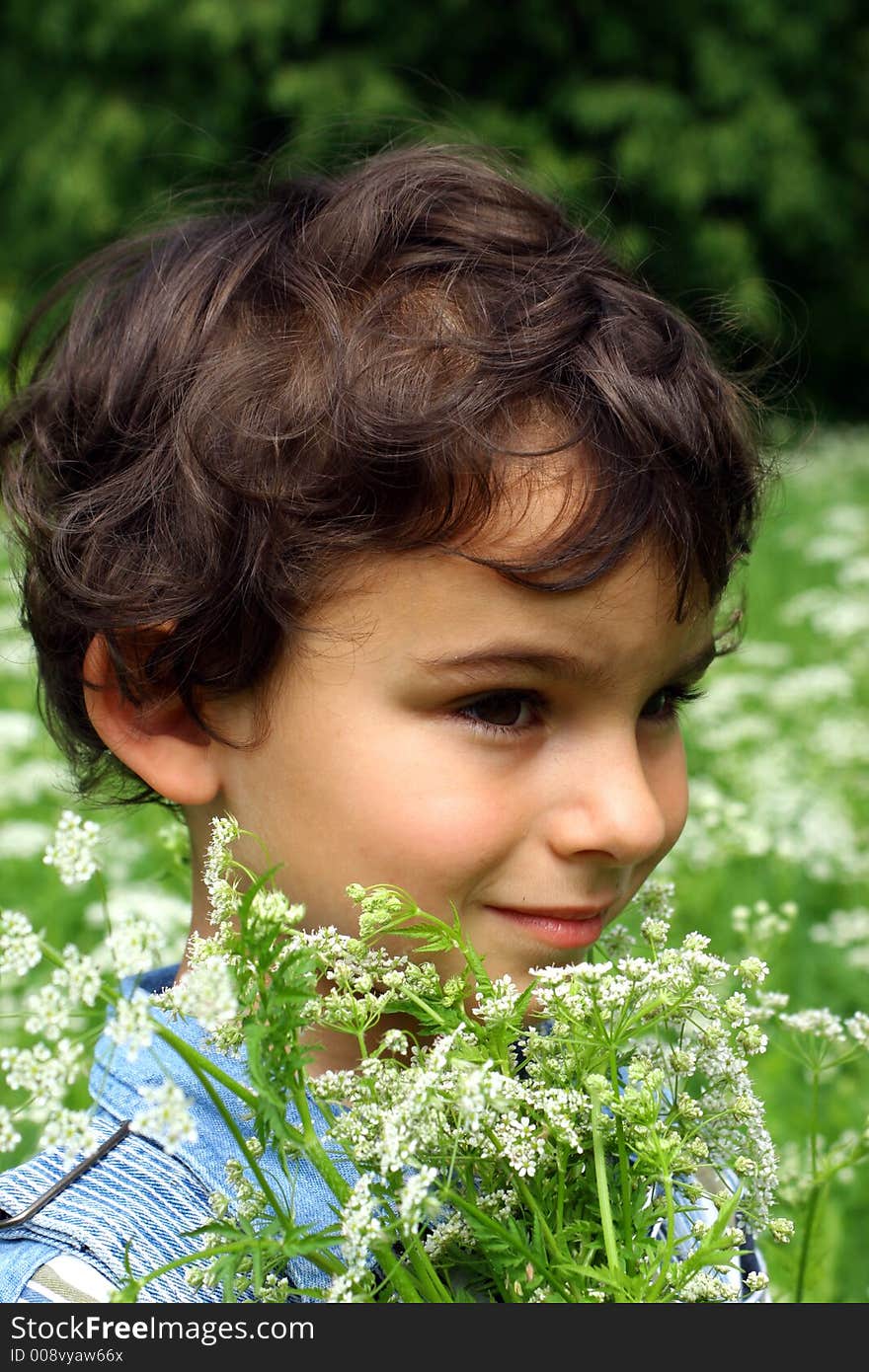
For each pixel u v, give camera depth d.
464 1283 1.23
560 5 14.06
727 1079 1.25
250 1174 1.29
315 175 2.06
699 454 1.43
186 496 1.45
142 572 1.48
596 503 1.32
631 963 1.18
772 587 7.63
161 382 1.58
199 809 1.52
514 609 1.30
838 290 15.88
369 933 1.17
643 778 1.36
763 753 4.90
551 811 1.33
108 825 3.86
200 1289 1.23
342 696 1.33
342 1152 1.26
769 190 14.20
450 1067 1.10
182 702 1.44
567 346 1.43
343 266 1.56
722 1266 1.24
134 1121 0.90
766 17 14.13
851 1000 3.25
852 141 15.17
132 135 14.02
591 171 13.38
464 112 13.75
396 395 1.36
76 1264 1.21
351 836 1.33
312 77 13.47
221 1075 1.00
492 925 1.35
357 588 1.32
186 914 3.01
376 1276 1.22
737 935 3.29
